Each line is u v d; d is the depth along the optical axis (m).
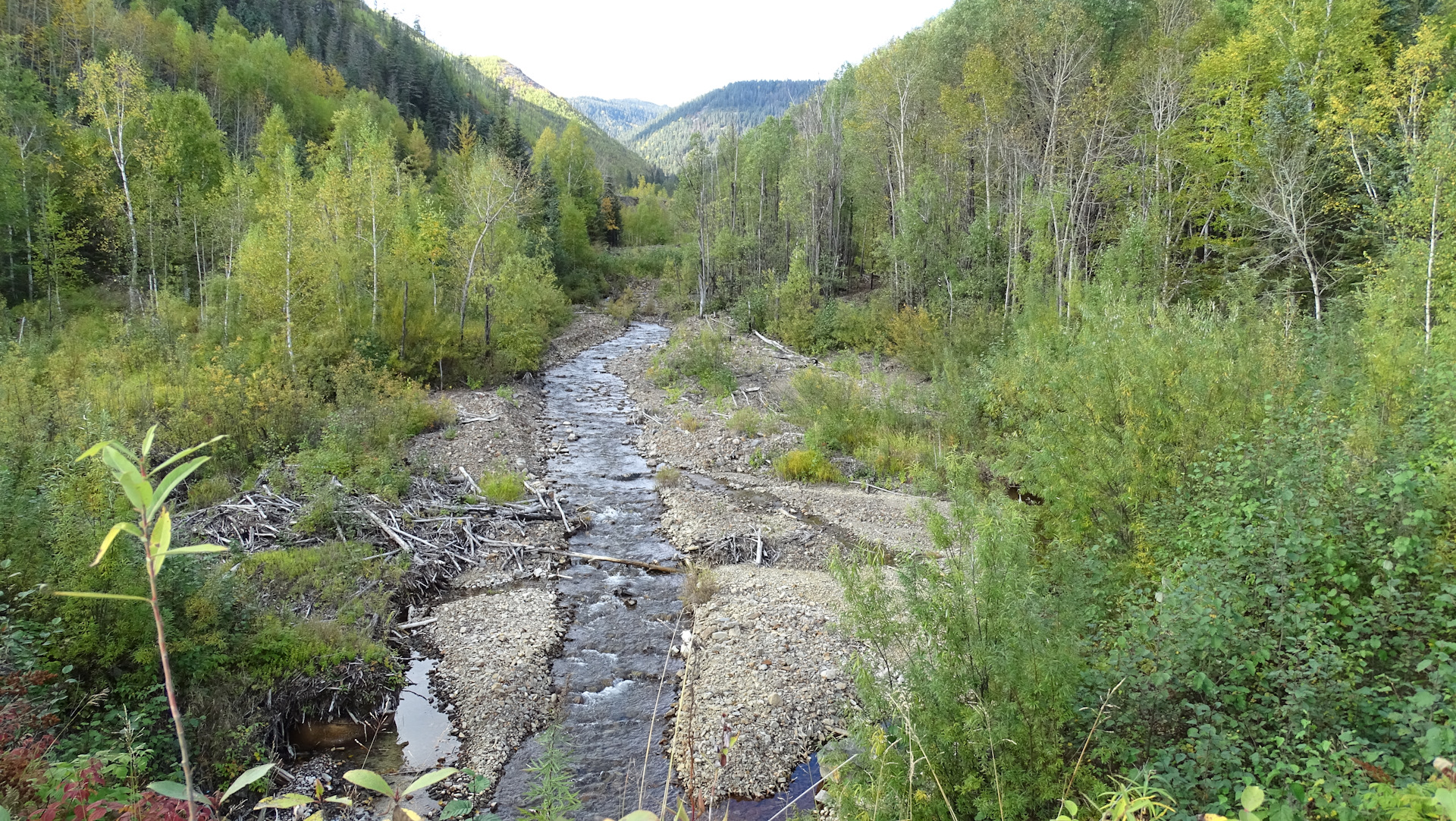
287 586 11.03
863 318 33.28
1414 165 14.24
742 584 12.81
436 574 12.72
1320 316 17.38
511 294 30.55
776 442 20.77
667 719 9.30
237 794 7.55
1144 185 25.02
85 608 7.29
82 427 12.51
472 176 31.66
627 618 11.90
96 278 32.97
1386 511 5.75
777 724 9.09
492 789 8.05
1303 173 19.47
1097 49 30.56
